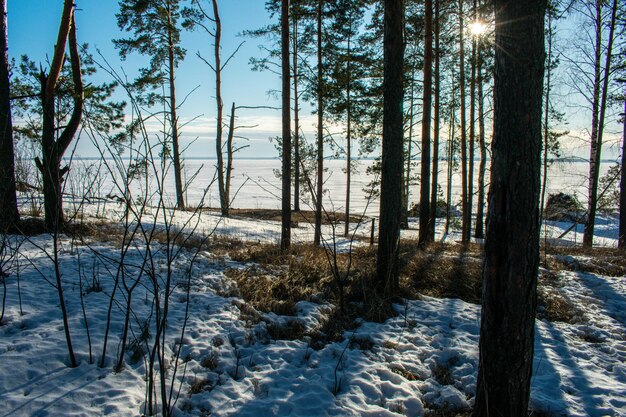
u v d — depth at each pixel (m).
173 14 20.52
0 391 3.47
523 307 3.13
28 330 4.48
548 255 11.27
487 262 3.24
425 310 6.55
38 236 8.05
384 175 6.96
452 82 17.14
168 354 4.46
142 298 5.71
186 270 7.21
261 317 5.68
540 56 2.96
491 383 3.29
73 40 8.90
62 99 8.50
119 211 13.66
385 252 7.06
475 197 32.69
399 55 6.66
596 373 4.91
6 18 8.00
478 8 6.64
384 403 4.07
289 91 10.58
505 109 2.99
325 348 5.04
